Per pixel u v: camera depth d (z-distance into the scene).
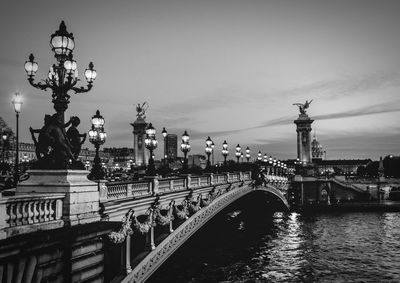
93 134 20.75
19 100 23.33
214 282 34.91
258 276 37.19
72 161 15.24
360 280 36.81
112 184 19.31
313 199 97.62
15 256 11.91
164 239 26.62
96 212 15.93
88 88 16.30
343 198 100.81
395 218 77.50
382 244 52.84
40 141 14.59
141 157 86.62
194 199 33.38
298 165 102.50
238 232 61.62
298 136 102.75
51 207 13.59
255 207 81.06
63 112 14.89
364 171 172.50
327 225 69.31
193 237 43.59
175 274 36.59
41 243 12.52
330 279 37.03
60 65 14.77
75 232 14.02
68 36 14.66
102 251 16.25
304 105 103.25
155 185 24.23
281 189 83.44
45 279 13.14
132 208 21.11
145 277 23.84
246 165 64.69
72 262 14.16
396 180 107.31
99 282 15.80
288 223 71.81
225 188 42.56
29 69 15.17
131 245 26.14
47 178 14.27
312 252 47.75
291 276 37.66
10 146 60.31
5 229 11.52
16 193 14.28
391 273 39.06
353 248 50.31
